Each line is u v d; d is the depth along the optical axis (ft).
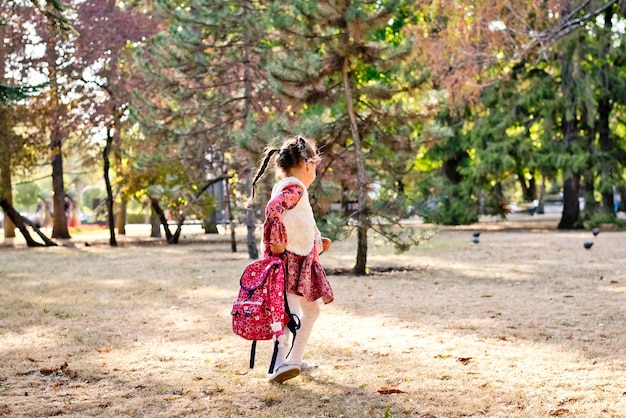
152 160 67.62
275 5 47.21
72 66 79.56
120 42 80.59
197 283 40.73
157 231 102.12
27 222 84.02
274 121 44.83
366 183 44.29
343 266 50.03
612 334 23.35
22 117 81.10
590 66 94.79
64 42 79.20
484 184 105.19
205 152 67.46
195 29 63.93
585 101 89.97
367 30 42.47
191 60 60.39
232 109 63.82
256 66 60.49
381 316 27.78
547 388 17.03
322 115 46.26
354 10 41.83
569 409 15.35
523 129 100.83
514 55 62.44
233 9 63.77
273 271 17.01
